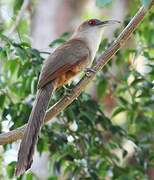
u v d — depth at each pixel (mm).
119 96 14445
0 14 17359
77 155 13320
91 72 10844
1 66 14398
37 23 18375
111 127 13391
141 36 15000
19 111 13047
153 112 14594
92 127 13320
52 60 11344
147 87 13961
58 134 13320
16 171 9695
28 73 13102
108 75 14445
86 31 12445
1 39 12789
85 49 11930
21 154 9836
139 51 14148
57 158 13445
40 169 16266
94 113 13180
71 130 13289
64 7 18594
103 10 20734
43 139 13242
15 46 12758
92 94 18000
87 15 20125
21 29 18156
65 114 13055
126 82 14070
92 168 13242
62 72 11227
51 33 18281
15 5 14664
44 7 18484
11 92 13883
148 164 13711
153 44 14266
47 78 11000
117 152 16156
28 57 12906
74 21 18609
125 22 14023
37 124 10266
